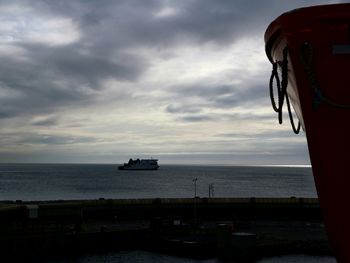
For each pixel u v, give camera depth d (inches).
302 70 214.8
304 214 2748.5
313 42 211.5
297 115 256.8
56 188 6722.4
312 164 223.3
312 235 2126.0
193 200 2738.7
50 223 1979.6
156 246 1972.2
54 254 1850.4
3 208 1969.7
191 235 2063.2
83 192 5949.8
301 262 1722.4
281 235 2105.1
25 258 1785.2
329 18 206.5
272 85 256.4
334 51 209.6
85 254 1898.4
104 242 1979.6
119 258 1830.7
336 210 218.7
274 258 1780.3
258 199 2775.6
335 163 216.5
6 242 1758.1
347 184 216.1
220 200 2755.9
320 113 215.5
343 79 211.2
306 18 209.8
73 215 2123.5
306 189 7126.0
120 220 2546.8
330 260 1749.5
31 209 2012.8
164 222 2169.0
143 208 2647.6
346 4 203.9
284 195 5762.8
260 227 2383.1
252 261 1726.1
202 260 1754.4
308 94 215.8
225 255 1732.3
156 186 7313.0
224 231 1753.2
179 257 1831.9
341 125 213.9
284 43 227.0
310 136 219.6
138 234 2066.9
